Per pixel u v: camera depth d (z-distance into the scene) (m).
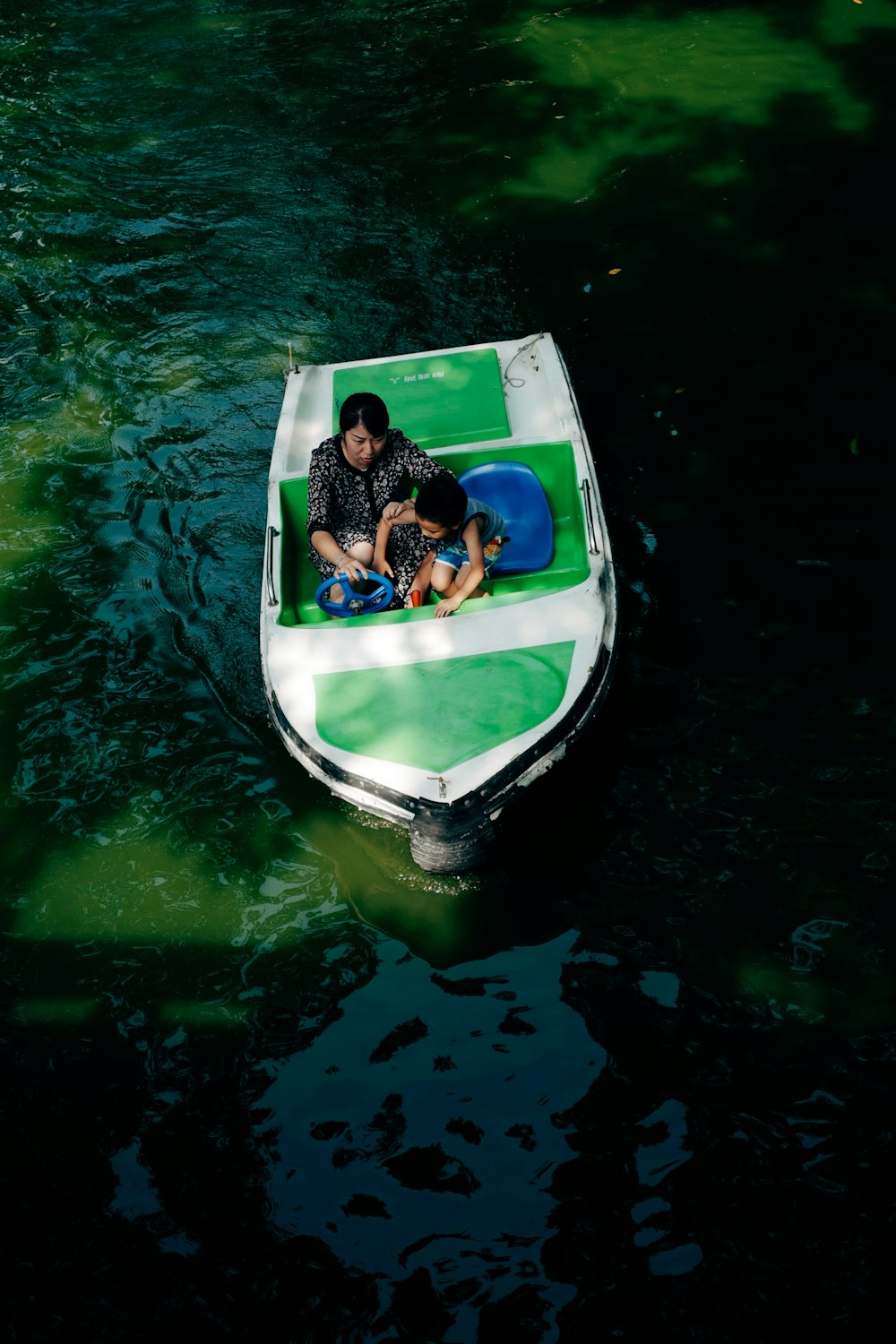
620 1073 3.68
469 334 7.09
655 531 5.66
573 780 4.54
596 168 8.48
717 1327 3.10
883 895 4.09
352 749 4.18
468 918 4.18
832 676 4.88
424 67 9.87
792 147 8.52
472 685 4.32
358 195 8.43
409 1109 3.66
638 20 10.31
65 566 5.88
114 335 7.41
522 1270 3.26
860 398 6.37
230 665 5.28
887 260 7.38
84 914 4.33
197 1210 3.48
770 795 4.45
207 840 4.54
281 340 7.22
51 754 4.94
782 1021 3.77
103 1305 3.29
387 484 4.98
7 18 11.26
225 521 6.06
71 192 8.73
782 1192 3.36
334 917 4.24
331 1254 3.35
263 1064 3.82
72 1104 3.78
